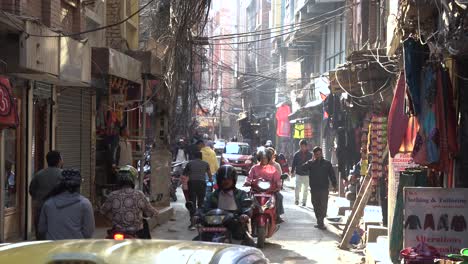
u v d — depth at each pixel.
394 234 7.96
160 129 20.69
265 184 11.45
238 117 58.91
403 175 7.98
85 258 2.79
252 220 11.13
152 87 19.14
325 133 24.78
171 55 15.93
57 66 9.74
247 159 35.53
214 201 8.57
